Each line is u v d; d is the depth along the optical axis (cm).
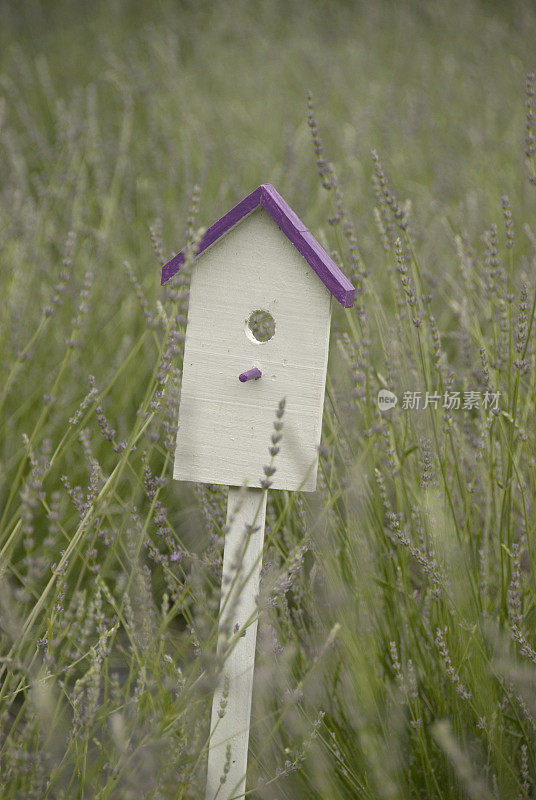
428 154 1086
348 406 482
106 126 1124
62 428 609
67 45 1562
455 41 1569
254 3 1838
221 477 367
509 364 442
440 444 446
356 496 416
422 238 758
